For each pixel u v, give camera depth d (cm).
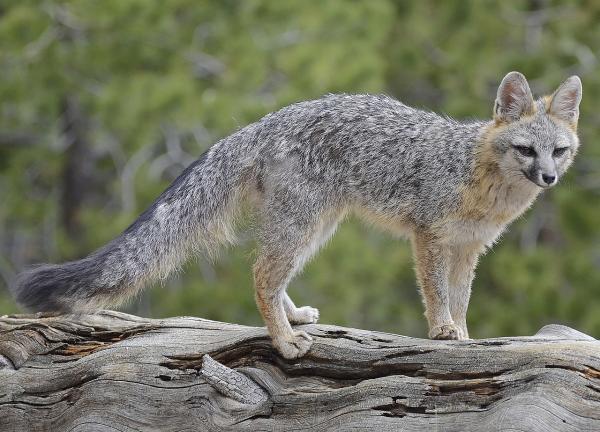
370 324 2456
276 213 1141
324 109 1171
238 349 1143
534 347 1016
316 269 2169
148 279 1151
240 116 2180
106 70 2422
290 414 1072
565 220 2562
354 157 1168
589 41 2733
